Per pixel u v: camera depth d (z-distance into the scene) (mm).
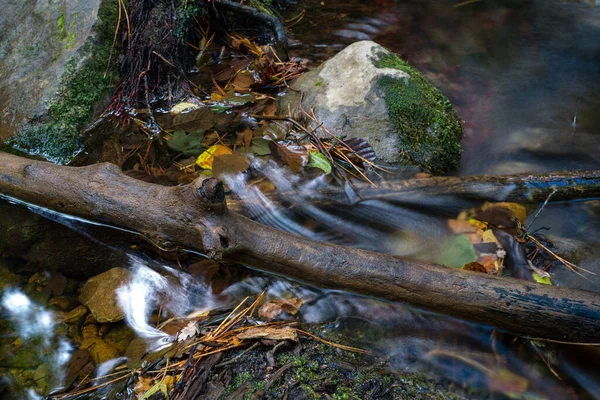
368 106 2322
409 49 2662
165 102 2439
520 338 2025
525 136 2396
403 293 2033
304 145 2305
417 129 2309
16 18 2492
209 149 2320
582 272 2117
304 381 1978
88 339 2037
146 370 1996
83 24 2418
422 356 2010
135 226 2086
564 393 1972
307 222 2186
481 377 1988
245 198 2205
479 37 2727
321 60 2578
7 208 2201
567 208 2230
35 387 1989
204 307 2072
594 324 1966
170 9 2475
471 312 2014
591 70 2604
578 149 2363
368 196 2230
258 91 2477
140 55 2434
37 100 2344
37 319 2062
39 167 2154
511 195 2219
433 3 2883
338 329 2039
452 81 2557
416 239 2160
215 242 2008
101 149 2326
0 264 2129
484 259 2127
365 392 1970
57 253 2141
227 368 1989
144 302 2080
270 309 2061
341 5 2854
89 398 1977
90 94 2381
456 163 2326
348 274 2039
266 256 2043
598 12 2836
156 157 2305
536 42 2713
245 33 2631
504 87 2543
